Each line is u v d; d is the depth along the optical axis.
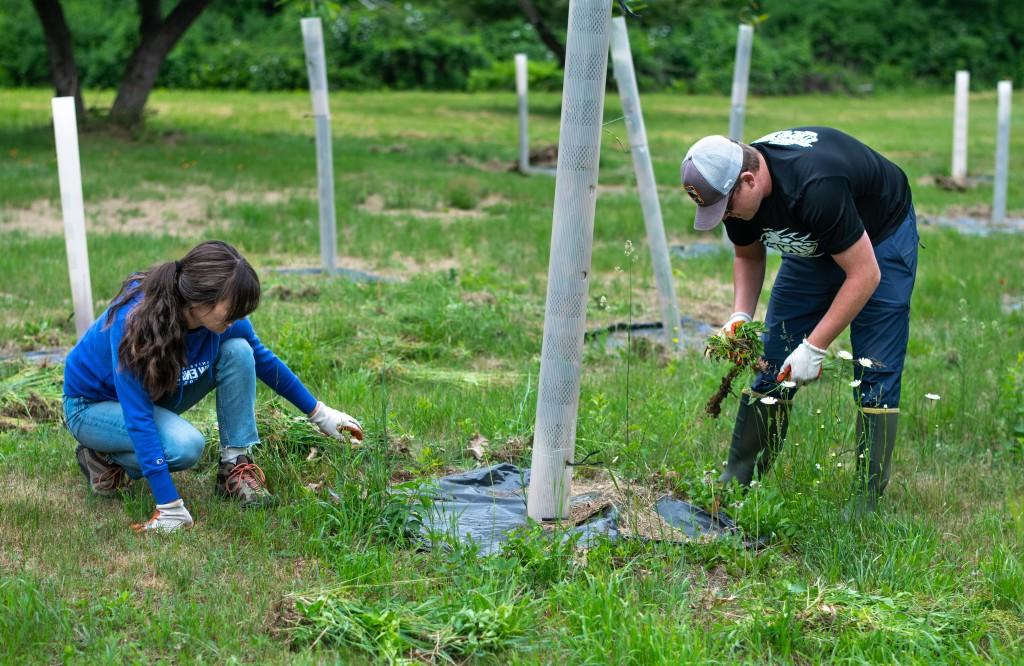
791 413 5.35
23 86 39.31
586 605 3.42
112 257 9.48
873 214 4.11
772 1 49.78
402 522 4.01
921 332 7.62
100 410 4.13
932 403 5.67
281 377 4.39
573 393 3.98
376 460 4.29
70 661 3.12
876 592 3.69
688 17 28.30
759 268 4.46
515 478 4.67
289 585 3.63
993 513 4.39
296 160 17.48
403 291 8.13
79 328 6.05
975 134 27.20
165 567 3.70
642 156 7.05
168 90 38.62
